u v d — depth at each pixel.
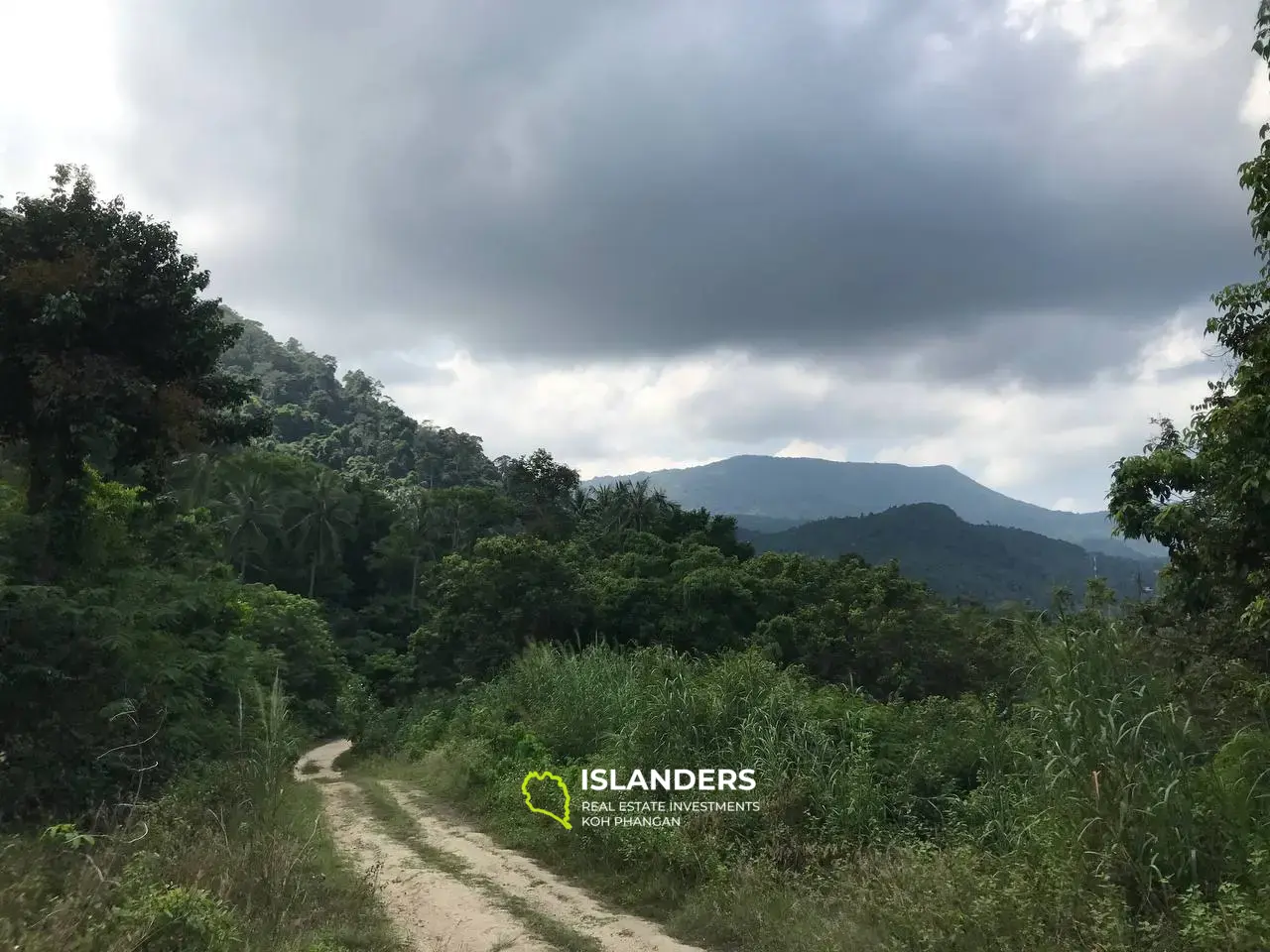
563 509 70.44
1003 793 8.46
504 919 7.32
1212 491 9.38
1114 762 6.05
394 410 115.88
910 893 6.19
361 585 65.12
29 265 11.05
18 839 7.28
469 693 28.81
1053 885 5.50
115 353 12.08
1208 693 8.52
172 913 5.00
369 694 39.50
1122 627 7.59
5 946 4.75
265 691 15.08
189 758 10.70
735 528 65.94
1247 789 5.91
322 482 59.62
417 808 13.49
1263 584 8.66
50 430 11.90
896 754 10.29
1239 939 4.51
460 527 63.16
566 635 37.91
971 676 36.78
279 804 9.97
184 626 14.05
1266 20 6.82
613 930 7.13
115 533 13.32
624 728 12.08
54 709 9.95
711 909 7.21
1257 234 7.50
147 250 12.37
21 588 9.98
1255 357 7.63
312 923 6.64
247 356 124.62
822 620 40.34
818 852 8.19
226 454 55.25
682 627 38.62
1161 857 5.45
